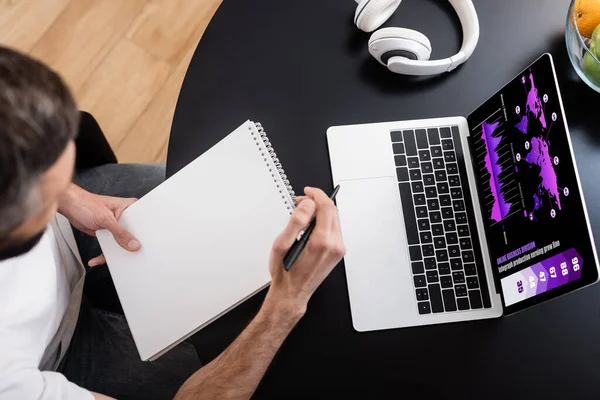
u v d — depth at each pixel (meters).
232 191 0.81
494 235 0.83
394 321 0.81
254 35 0.92
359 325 0.81
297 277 0.74
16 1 1.59
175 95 1.57
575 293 0.82
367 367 0.80
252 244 0.79
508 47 0.92
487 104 0.83
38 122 0.47
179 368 0.95
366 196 0.85
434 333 0.81
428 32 0.93
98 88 1.56
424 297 0.82
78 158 1.04
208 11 1.63
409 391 0.79
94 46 1.58
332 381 0.79
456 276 0.83
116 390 0.94
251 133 0.81
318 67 0.91
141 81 1.57
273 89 0.90
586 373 0.80
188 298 0.79
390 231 0.84
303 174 0.86
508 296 0.79
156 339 0.79
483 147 0.85
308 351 0.80
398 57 0.87
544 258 0.73
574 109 0.89
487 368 0.80
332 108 0.89
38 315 0.77
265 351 0.76
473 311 0.82
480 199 0.86
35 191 0.50
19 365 0.70
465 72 0.91
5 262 0.70
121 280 0.81
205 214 0.80
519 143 0.77
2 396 0.68
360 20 0.88
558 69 0.91
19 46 1.57
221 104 0.89
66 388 0.72
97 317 0.99
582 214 0.67
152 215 0.82
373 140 0.87
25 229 0.55
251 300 0.83
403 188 0.86
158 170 1.08
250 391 0.77
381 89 0.90
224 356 0.78
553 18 0.94
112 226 0.81
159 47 1.60
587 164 0.87
